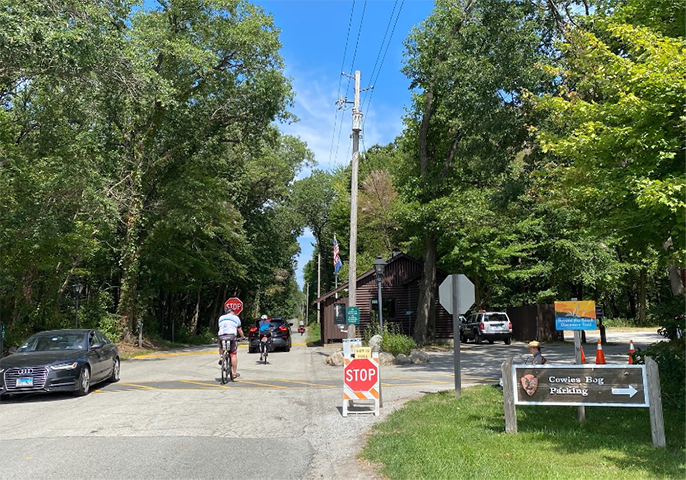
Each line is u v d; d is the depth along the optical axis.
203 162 28.53
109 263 30.47
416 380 13.42
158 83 16.83
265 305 74.00
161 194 28.08
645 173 7.93
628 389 6.70
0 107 18.44
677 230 8.14
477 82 17.92
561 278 30.88
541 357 9.90
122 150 26.64
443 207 24.44
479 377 13.88
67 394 11.66
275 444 7.00
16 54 12.30
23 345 12.27
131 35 17.27
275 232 52.62
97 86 15.19
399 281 32.22
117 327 26.92
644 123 7.91
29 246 18.17
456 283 10.30
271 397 10.88
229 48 25.47
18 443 7.10
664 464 5.57
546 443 6.57
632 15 10.42
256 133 28.53
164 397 11.00
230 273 43.91
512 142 19.41
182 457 6.34
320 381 13.67
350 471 5.75
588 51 11.15
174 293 41.94
